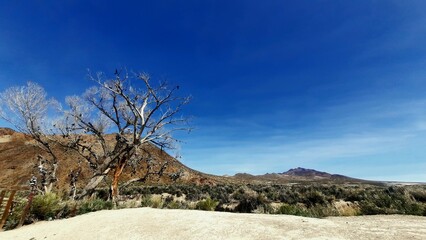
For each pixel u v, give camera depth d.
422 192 19.45
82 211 14.34
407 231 6.96
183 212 10.87
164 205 19.98
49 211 13.15
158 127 24.36
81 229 9.67
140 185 45.41
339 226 7.73
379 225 7.84
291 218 9.16
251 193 22.97
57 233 9.74
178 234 7.77
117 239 8.07
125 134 25.58
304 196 26.27
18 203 13.19
